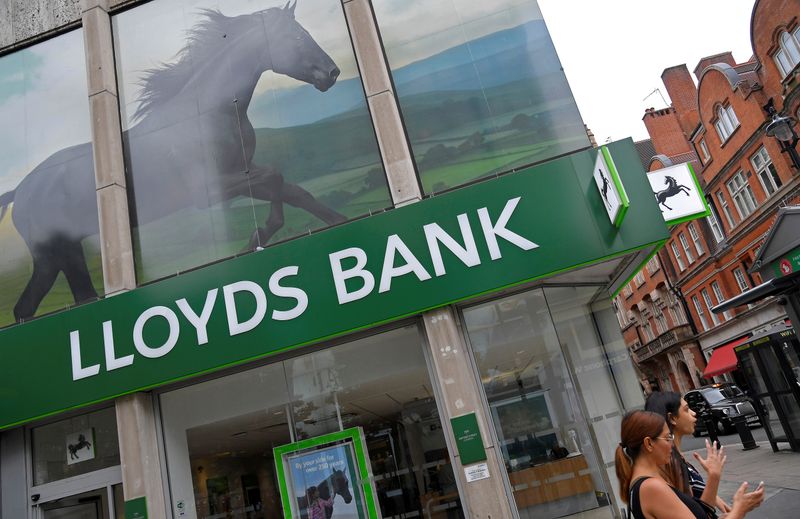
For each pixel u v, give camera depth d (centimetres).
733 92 2942
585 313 845
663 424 294
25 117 1014
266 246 875
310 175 890
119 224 903
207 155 931
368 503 772
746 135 2925
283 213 884
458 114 866
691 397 2327
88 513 839
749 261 3256
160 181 934
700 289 3850
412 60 900
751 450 1412
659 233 728
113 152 939
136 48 1005
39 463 866
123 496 833
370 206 859
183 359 798
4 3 1070
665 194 749
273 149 912
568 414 774
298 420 812
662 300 4466
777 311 3028
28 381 836
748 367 1297
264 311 790
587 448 764
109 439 852
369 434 790
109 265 886
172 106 966
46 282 934
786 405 1166
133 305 828
